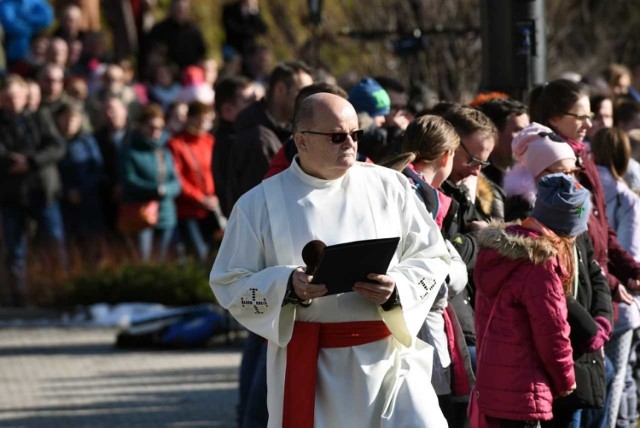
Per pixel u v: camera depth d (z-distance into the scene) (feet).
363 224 40.34
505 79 64.80
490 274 44.04
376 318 40.06
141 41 137.90
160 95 122.83
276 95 59.77
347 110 39.78
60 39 118.62
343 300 39.73
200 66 121.80
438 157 46.32
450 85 111.75
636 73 103.40
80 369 79.05
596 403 46.06
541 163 49.21
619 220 57.82
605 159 58.23
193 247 106.11
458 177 49.32
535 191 49.52
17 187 100.58
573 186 43.83
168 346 85.46
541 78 65.10
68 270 102.73
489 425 44.21
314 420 39.63
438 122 46.39
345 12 119.75
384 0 119.24
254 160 58.29
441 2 113.09
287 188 40.57
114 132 107.04
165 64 128.36
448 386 45.11
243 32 134.82
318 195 40.40
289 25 133.80
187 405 69.10
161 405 69.05
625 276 54.65
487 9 65.10
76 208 105.40
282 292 38.55
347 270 37.76
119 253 104.27
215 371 78.18
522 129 52.47
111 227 106.73
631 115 72.23
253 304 39.32
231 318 87.30
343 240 40.04
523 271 43.34
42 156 101.24
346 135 39.63
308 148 39.91
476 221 48.60
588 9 131.85
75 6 135.64
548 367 43.29
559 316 43.04
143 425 64.59
